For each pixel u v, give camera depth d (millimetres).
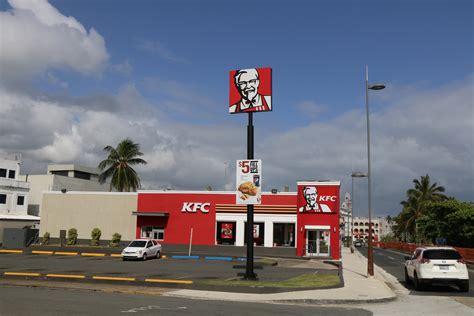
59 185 73000
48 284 18812
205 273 23922
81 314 11492
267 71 21984
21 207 63250
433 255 18625
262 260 34438
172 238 44125
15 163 64312
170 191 44969
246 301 15070
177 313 11938
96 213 46719
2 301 13656
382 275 26297
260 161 20859
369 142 25297
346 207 63875
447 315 12562
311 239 40719
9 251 39469
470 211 44750
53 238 47312
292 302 15117
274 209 41625
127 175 60812
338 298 15289
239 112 22062
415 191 77062
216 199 43656
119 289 17438
